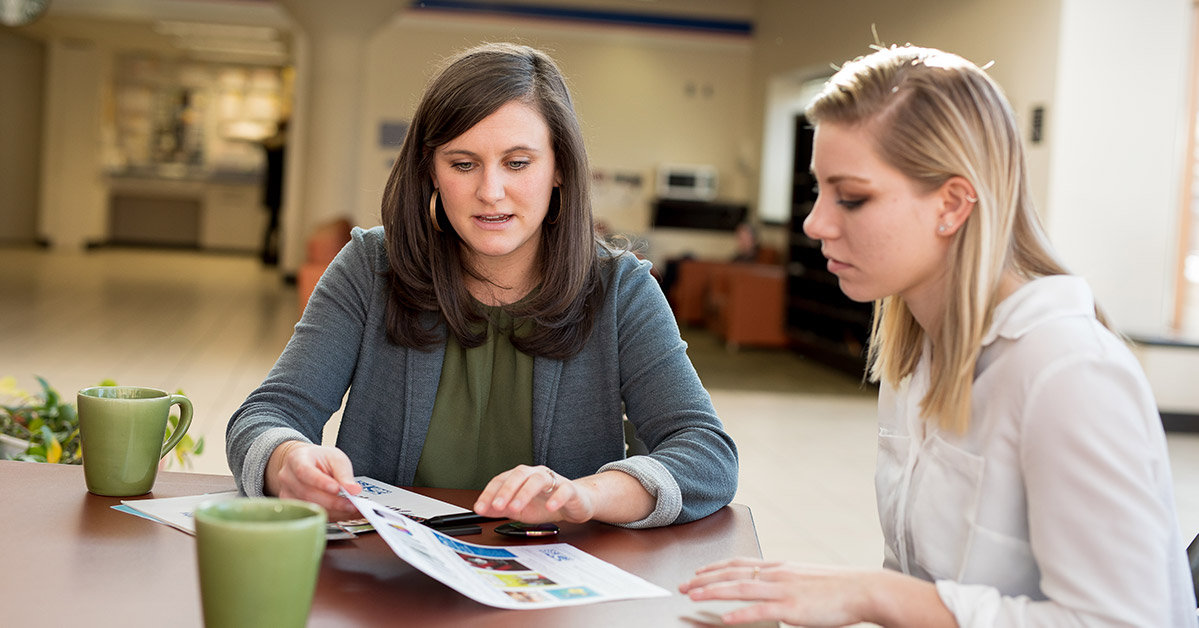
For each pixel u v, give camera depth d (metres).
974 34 7.82
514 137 1.45
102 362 7.02
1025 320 1.05
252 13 13.19
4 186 16.70
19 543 1.12
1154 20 6.86
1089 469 0.96
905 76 1.08
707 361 9.36
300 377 1.56
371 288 1.64
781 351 10.50
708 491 1.40
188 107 18.09
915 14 8.80
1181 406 6.70
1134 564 0.93
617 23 13.36
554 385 1.61
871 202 1.08
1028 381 1.02
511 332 1.61
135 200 18.11
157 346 7.86
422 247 1.58
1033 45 7.11
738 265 11.73
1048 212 6.90
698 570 1.06
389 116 13.23
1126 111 6.89
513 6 13.25
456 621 0.97
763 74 12.95
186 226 18.30
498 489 1.20
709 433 1.48
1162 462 0.98
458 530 1.24
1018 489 1.06
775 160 12.84
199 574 0.83
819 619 0.99
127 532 1.17
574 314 1.60
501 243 1.48
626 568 1.17
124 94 17.92
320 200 12.45
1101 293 6.99
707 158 13.63
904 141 1.06
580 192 1.56
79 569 1.05
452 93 1.45
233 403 5.97
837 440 6.05
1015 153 1.09
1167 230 6.98
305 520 0.84
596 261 1.64
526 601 1.02
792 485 4.86
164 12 13.17
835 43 10.65
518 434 1.61
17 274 12.20
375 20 12.34
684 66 13.51
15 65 16.56
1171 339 6.70
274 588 0.82
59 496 1.31
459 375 1.62
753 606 0.99
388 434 1.62
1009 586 1.07
